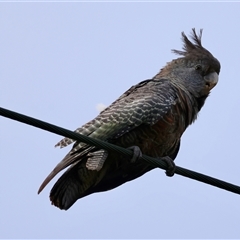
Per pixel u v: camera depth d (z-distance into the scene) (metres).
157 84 16.31
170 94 15.98
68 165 14.77
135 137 15.43
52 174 14.52
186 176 14.04
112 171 15.85
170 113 15.77
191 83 17.39
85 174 15.35
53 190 15.23
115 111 15.38
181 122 16.22
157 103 15.52
